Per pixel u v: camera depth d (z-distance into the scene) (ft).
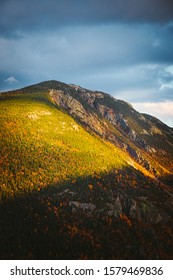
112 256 609.42
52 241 613.11
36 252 582.76
